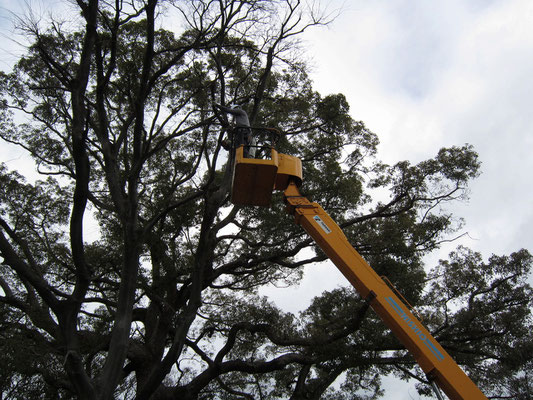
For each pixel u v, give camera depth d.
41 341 12.46
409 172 16.33
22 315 14.13
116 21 12.07
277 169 9.50
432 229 16.64
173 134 13.34
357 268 8.90
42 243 17.69
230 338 16.28
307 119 18.45
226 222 15.86
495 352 17.12
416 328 8.30
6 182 17.28
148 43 11.67
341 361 16.47
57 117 17.33
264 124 17.62
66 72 12.59
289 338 16.11
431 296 17.34
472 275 16.86
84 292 11.31
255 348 19.69
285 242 17.84
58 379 12.91
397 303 8.54
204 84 16.66
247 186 9.76
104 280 16.11
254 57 16.62
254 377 20.27
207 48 14.07
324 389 18.03
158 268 18.25
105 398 10.54
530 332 16.47
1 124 17.47
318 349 15.12
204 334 19.27
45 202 18.11
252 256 17.73
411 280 15.16
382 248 15.94
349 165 18.69
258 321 17.06
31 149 17.98
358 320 14.16
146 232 12.11
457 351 17.08
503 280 16.81
